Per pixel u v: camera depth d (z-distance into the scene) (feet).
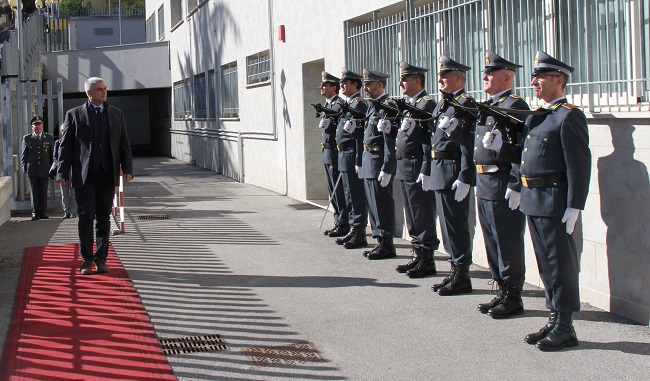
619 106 19.71
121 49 97.76
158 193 54.90
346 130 29.12
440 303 21.72
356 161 29.32
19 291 23.86
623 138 19.11
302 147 46.19
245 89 61.72
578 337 18.20
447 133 21.16
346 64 37.55
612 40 20.35
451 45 28.14
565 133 17.24
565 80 17.84
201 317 20.90
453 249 22.66
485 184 20.15
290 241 32.30
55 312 21.42
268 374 16.53
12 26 73.10
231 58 66.54
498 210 19.89
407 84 24.89
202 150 82.38
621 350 17.20
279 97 50.96
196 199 50.14
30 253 30.40
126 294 23.39
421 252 25.16
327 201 45.62
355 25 37.37
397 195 32.32
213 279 25.35
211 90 76.84
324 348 18.15
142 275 26.08
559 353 17.21
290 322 20.31
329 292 23.29
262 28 55.31
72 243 33.14
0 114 43.39
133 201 49.62
